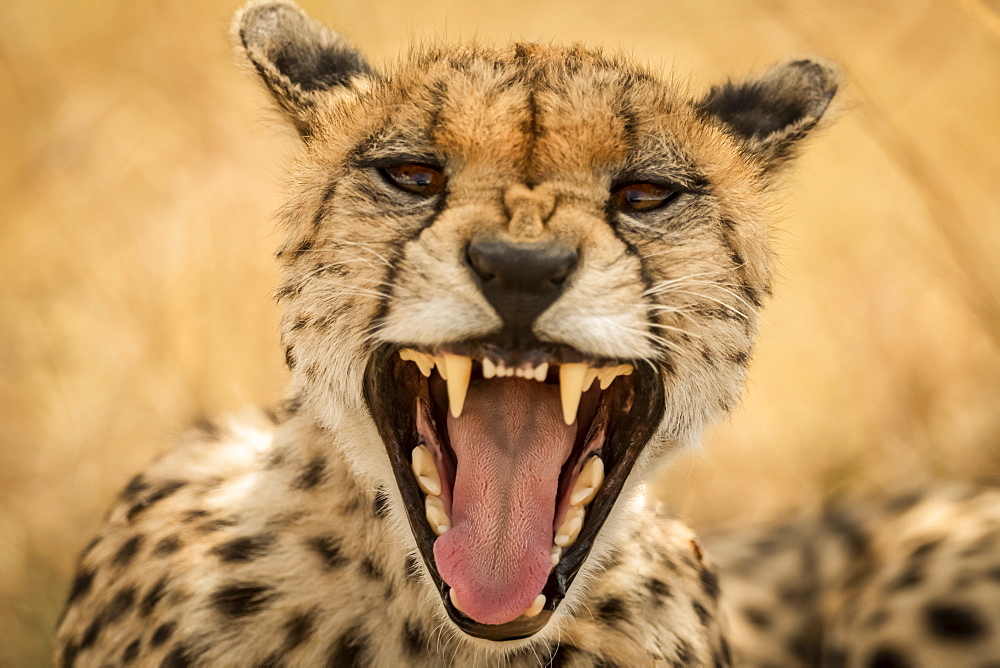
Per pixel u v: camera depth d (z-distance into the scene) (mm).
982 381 15305
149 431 13867
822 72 10469
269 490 9422
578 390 8773
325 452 9156
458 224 8484
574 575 8938
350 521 9023
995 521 11672
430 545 8727
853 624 11422
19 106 16516
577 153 8742
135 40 17484
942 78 18984
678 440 9445
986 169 17453
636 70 9688
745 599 12398
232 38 9891
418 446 9203
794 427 15703
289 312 9141
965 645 10789
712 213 9141
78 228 15789
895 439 15000
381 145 8906
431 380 9531
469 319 8422
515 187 8648
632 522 9492
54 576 12469
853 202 18156
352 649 8992
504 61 9297
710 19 17688
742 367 9430
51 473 13742
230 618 9055
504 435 9391
